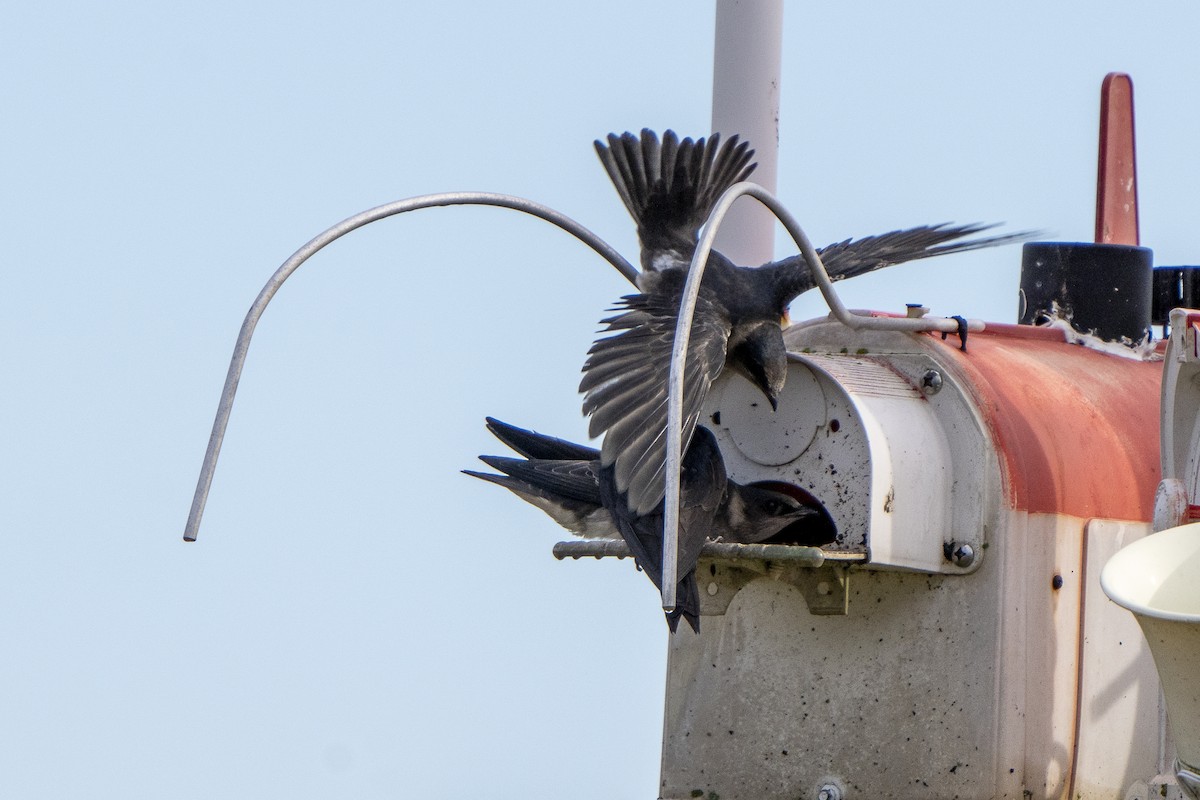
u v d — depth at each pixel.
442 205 10.32
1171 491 9.71
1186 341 9.92
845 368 10.86
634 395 9.91
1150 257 12.55
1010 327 11.72
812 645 11.06
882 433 10.42
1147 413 11.35
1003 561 10.41
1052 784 10.49
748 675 11.30
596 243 11.12
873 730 10.78
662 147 11.77
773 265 11.38
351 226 9.88
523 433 12.02
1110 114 12.77
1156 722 10.86
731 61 12.41
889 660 10.75
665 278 10.91
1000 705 10.38
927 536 10.48
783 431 10.98
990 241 11.64
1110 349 12.10
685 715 11.53
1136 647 10.80
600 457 10.81
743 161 11.82
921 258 11.52
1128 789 10.75
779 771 11.13
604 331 10.38
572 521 11.38
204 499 9.17
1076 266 12.33
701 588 10.97
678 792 11.52
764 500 10.77
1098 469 10.83
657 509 10.29
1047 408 10.85
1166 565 9.11
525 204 10.73
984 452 10.49
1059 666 10.55
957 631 10.53
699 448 10.62
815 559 10.04
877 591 10.83
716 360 10.28
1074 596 10.63
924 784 10.58
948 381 10.72
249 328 9.46
